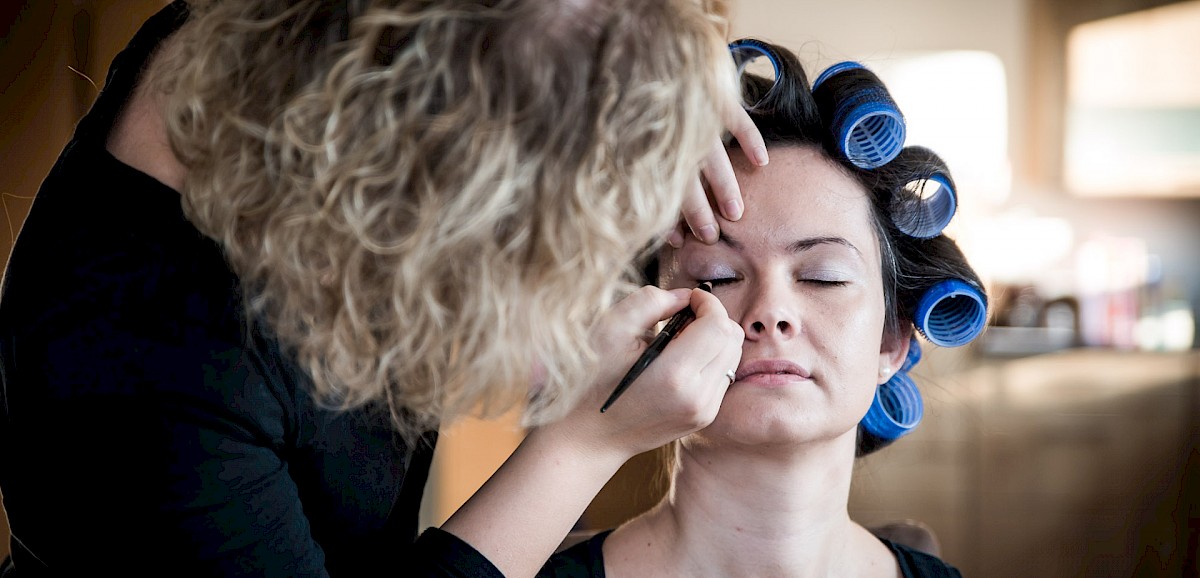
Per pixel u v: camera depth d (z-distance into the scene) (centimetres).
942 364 357
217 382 84
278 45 75
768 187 112
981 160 407
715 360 96
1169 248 405
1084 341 376
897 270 118
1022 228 402
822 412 109
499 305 75
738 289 113
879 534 149
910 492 359
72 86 182
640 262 121
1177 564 356
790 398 108
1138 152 405
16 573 98
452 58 70
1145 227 407
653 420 95
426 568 92
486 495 96
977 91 405
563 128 71
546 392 89
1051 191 411
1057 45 404
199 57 77
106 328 83
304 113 72
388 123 70
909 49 406
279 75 75
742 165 113
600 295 80
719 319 96
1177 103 400
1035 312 381
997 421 359
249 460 85
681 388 93
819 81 118
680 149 75
